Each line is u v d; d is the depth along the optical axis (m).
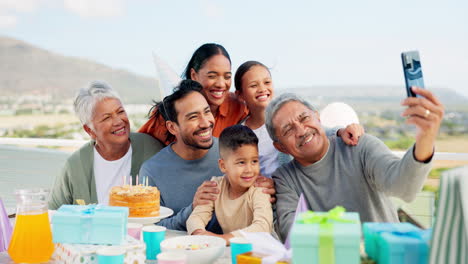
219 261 1.47
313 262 1.07
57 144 3.24
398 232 1.16
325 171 1.79
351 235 1.06
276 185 1.84
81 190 2.30
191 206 1.87
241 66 2.61
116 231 1.35
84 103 2.22
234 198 1.83
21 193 1.44
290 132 1.74
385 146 1.79
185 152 2.07
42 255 1.43
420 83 1.34
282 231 1.73
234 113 2.66
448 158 2.54
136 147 2.34
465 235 1.02
